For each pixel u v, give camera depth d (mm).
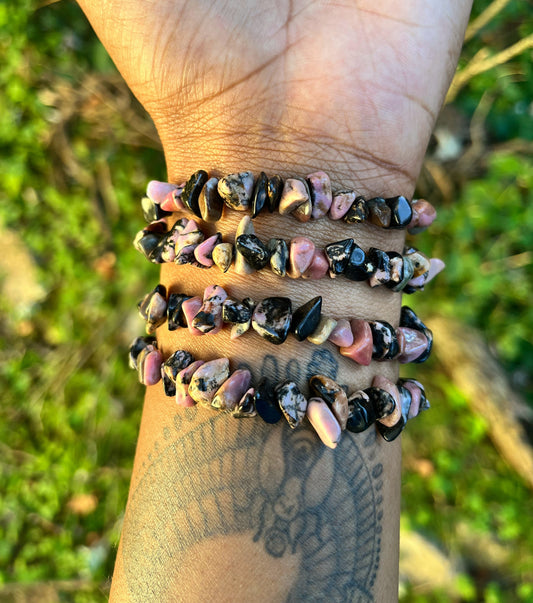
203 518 100
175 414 109
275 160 113
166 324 117
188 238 108
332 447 99
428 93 122
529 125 263
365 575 101
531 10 258
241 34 115
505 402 253
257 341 106
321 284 108
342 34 118
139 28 116
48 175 277
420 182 260
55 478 277
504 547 261
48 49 262
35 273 293
